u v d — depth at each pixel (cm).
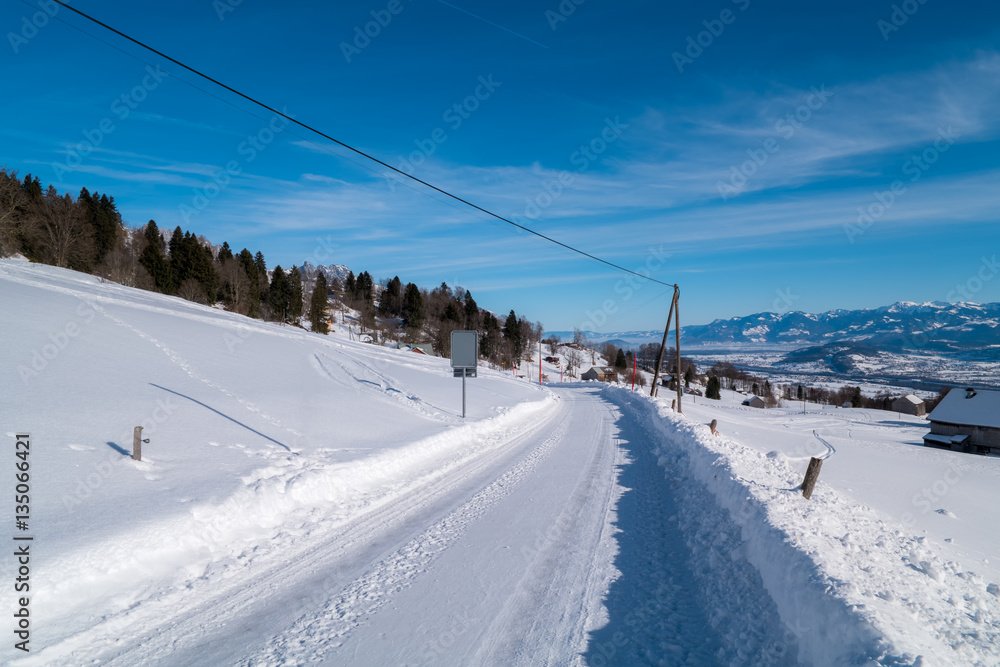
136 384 1347
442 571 606
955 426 4581
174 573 565
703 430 1454
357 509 838
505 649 441
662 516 836
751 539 573
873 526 652
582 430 1934
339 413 1523
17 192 4800
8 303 1992
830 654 347
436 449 1345
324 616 496
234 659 422
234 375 1820
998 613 427
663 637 462
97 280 4481
